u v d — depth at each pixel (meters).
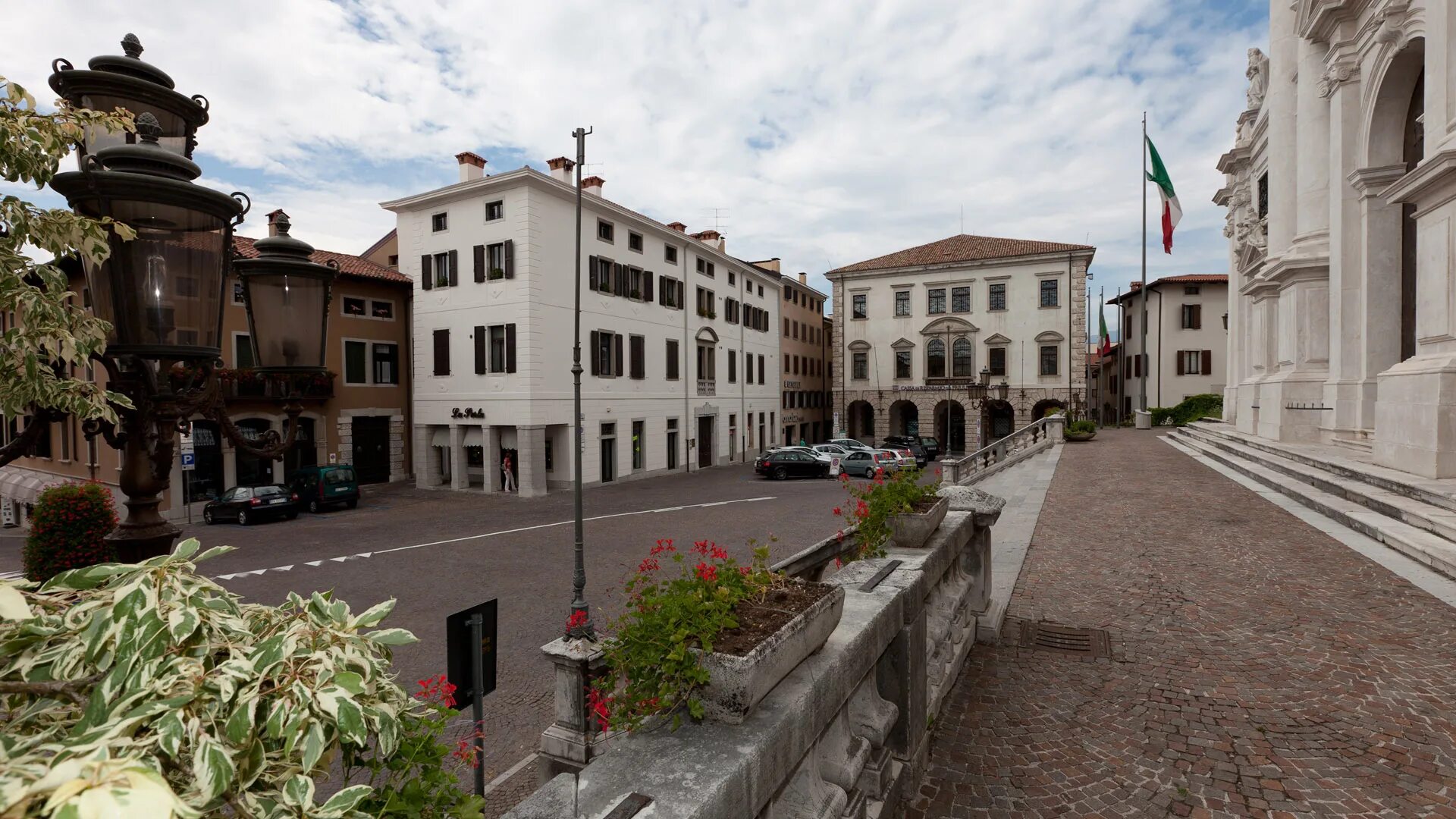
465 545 18.09
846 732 3.07
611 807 1.85
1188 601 7.11
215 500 23.95
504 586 13.80
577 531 9.77
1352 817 3.54
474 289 30.11
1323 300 17.78
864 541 4.82
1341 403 16.16
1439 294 11.04
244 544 18.98
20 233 2.65
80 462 27.75
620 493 29.08
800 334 59.84
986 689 5.22
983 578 6.27
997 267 50.78
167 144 3.75
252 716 1.40
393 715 1.68
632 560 15.57
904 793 3.68
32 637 1.56
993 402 51.09
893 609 3.58
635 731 2.33
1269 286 20.98
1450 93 11.05
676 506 24.14
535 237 28.83
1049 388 49.22
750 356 48.66
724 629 2.55
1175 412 43.72
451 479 32.09
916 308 53.50
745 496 26.31
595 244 32.62
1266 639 5.97
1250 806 3.67
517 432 29.33
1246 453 17.84
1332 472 12.95
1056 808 3.72
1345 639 5.87
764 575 3.05
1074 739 4.45
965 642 5.72
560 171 30.66
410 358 33.59
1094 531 10.80
